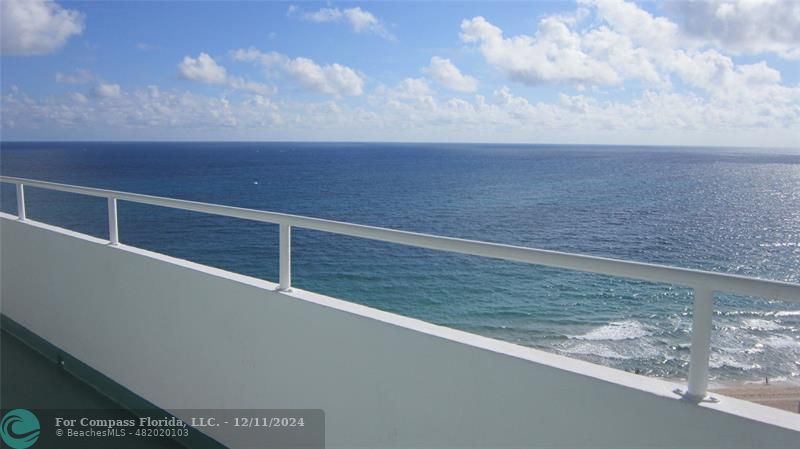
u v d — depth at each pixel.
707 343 1.29
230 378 2.45
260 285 2.31
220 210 2.41
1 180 4.33
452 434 1.71
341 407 2.02
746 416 1.22
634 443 1.37
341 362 2.00
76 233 3.55
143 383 2.97
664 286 17.36
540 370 1.51
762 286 1.16
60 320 3.63
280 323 2.21
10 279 4.16
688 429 1.28
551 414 1.50
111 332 3.17
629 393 1.37
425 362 1.76
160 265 2.77
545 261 1.48
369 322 1.90
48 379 3.45
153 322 2.86
